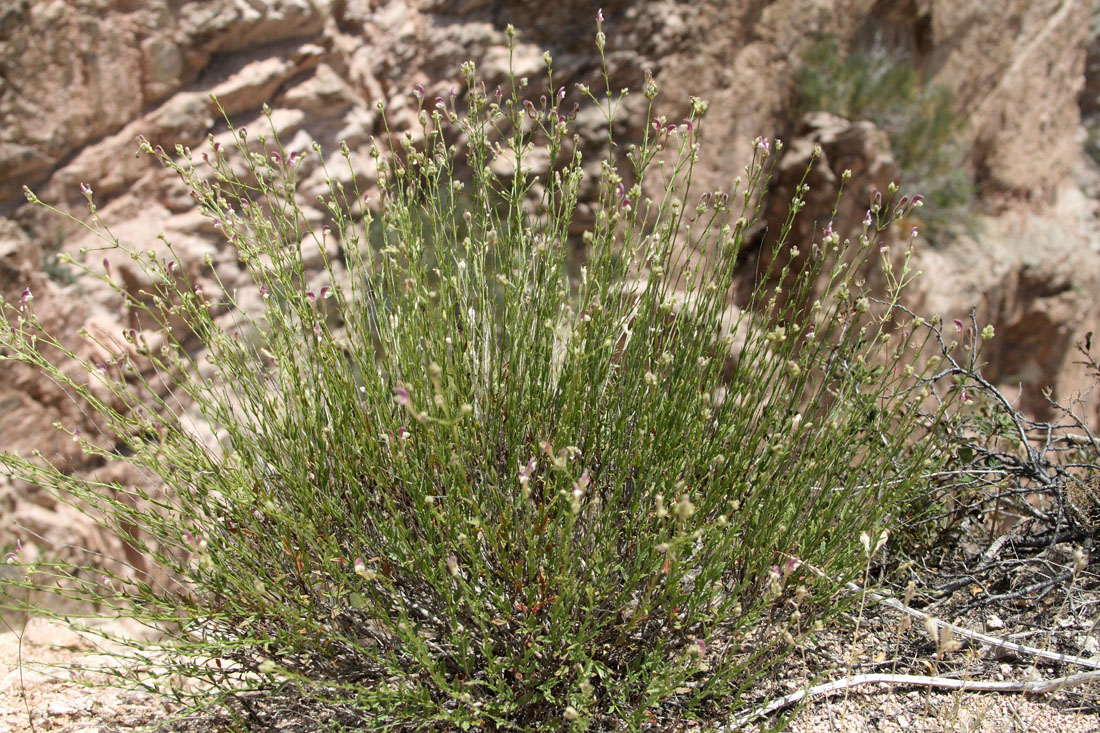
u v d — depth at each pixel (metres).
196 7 6.58
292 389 2.47
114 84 6.35
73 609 5.12
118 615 2.31
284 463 2.46
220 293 6.40
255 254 2.57
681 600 2.27
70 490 2.40
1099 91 14.95
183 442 2.42
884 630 2.73
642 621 2.35
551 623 2.17
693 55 8.32
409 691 2.13
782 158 8.96
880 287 9.24
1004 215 11.57
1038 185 12.18
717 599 2.50
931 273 9.85
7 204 6.08
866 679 2.36
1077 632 2.69
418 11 7.71
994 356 11.05
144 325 6.23
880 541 2.17
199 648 2.24
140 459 2.41
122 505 2.41
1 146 5.96
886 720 2.31
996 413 3.52
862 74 9.41
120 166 6.40
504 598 2.27
